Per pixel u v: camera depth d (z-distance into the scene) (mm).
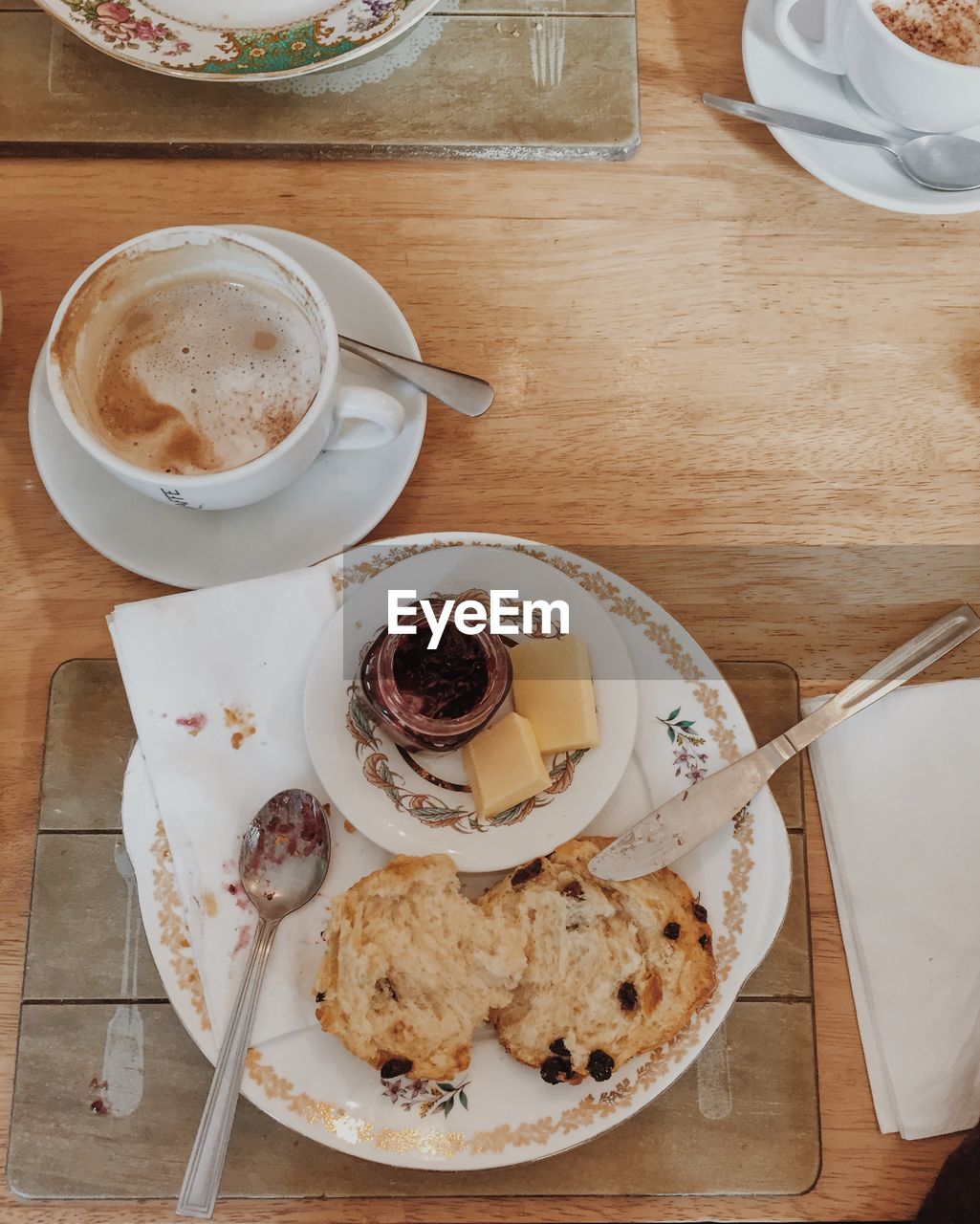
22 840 898
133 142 1023
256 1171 835
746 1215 848
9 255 1005
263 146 1032
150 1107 842
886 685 927
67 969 865
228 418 904
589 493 989
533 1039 825
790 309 1031
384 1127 806
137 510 907
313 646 899
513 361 1012
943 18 1016
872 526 992
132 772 878
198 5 993
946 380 1021
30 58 1037
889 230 1052
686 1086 863
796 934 890
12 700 927
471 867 855
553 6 1069
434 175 1048
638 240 1041
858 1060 881
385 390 943
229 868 858
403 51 1055
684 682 916
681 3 1087
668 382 1013
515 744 849
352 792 864
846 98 1037
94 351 902
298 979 833
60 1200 828
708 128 1066
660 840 859
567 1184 844
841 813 925
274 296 921
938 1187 832
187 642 887
